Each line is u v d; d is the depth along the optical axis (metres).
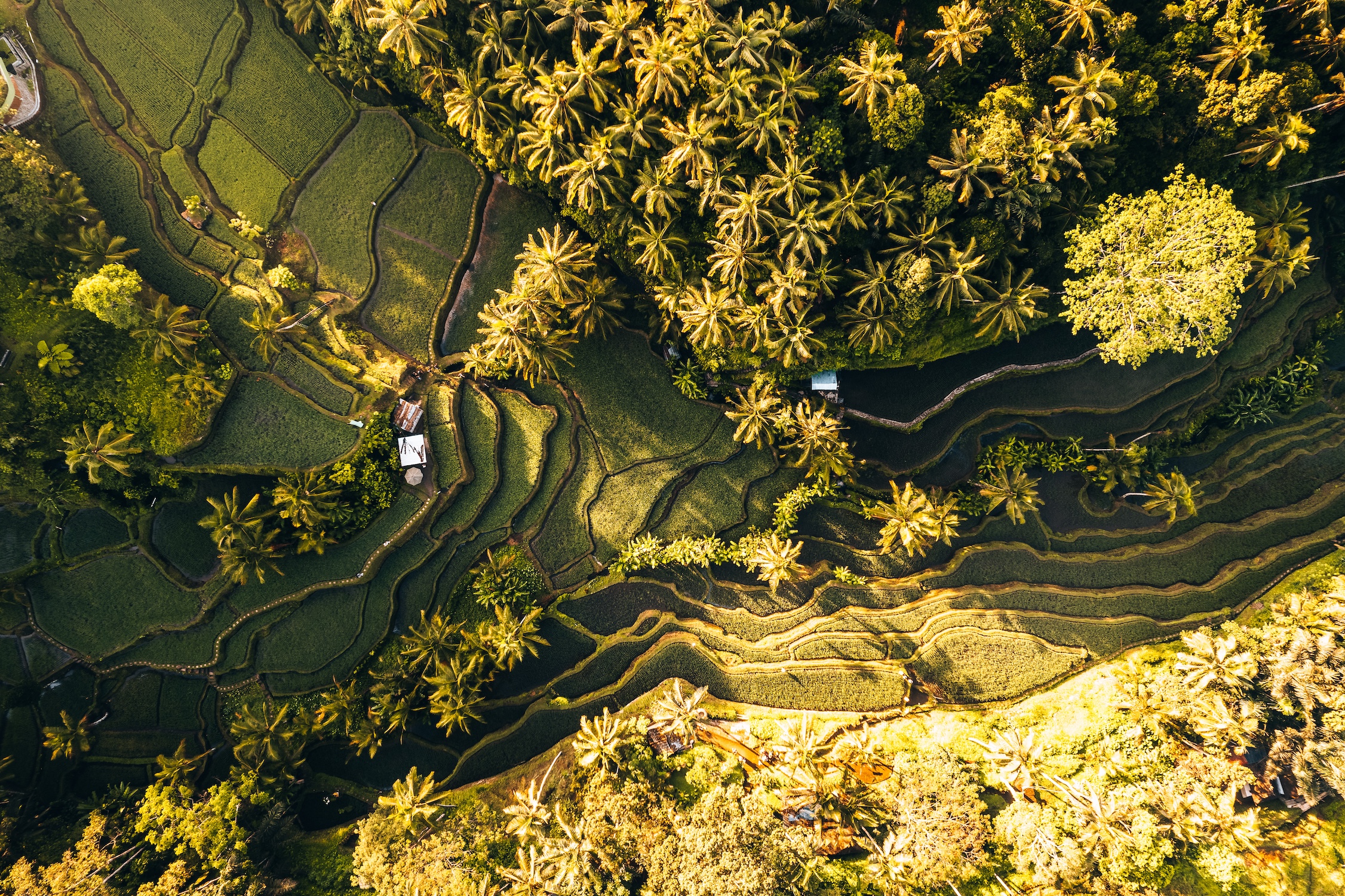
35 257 31.75
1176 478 34.75
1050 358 35.75
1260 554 36.09
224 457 34.47
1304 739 30.59
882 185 28.58
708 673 36.50
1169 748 31.47
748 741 34.41
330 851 34.84
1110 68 26.98
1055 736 33.28
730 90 26.83
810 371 34.53
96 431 32.56
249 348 35.09
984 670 35.72
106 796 34.72
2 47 33.88
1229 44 27.67
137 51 35.72
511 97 31.17
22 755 35.69
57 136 34.97
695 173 28.73
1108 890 28.89
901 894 29.17
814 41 29.80
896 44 30.02
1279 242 31.11
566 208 34.72
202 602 36.34
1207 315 28.16
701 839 27.72
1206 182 30.28
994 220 28.94
